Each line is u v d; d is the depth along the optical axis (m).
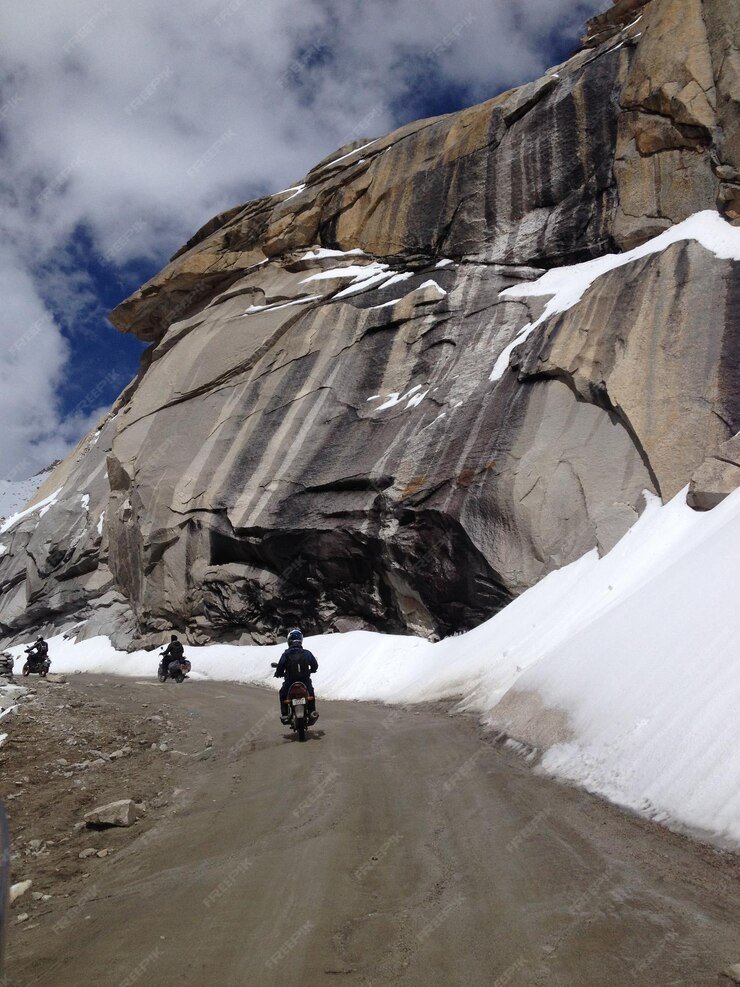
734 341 14.45
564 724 7.98
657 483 14.09
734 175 16.77
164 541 27.27
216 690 18.83
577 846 4.87
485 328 20.64
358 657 19.16
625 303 16.16
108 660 30.06
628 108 19.41
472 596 16.62
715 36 18.00
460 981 3.18
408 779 7.19
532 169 22.09
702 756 5.50
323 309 25.73
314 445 22.88
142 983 3.38
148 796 7.81
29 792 8.11
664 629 7.84
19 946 4.16
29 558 40.34
